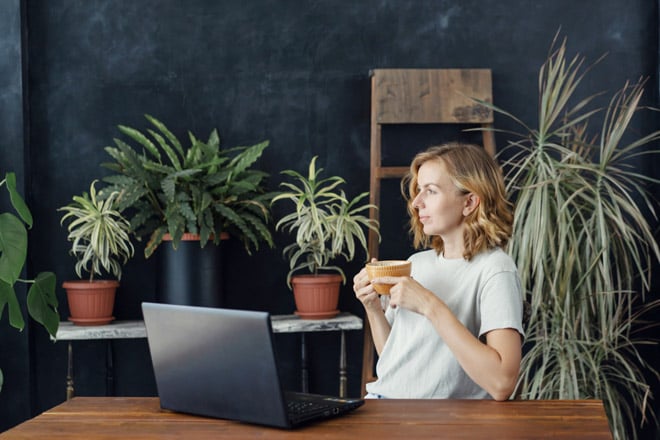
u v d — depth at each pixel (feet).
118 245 12.13
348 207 11.44
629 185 12.63
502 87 12.62
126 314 12.29
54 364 12.30
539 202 10.82
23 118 11.80
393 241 12.60
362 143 12.56
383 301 7.88
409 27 12.55
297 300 11.57
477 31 12.60
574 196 10.78
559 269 10.96
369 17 12.51
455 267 7.21
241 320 5.39
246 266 12.48
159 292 11.53
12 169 11.73
